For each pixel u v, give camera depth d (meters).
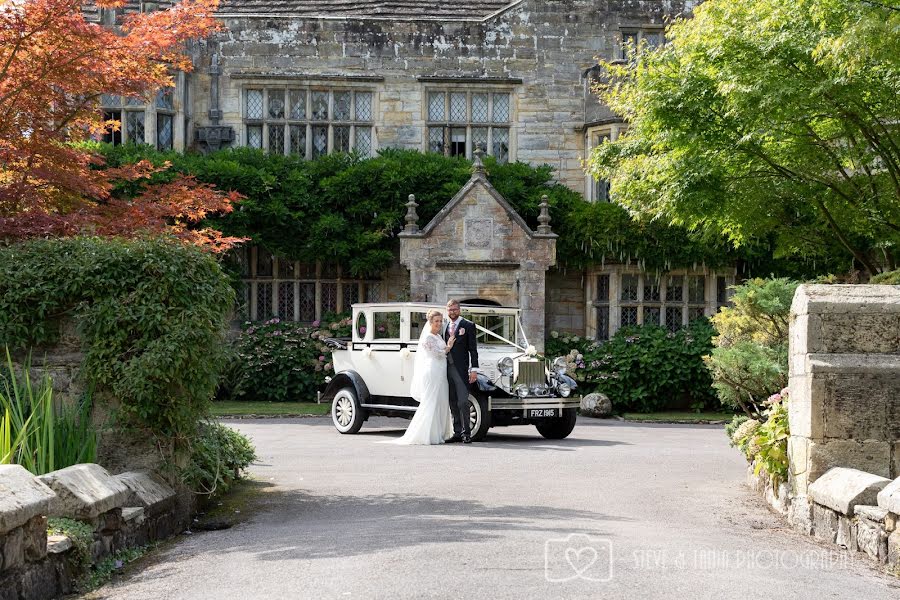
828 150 16.06
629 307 24.70
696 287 24.75
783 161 16.78
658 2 26.14
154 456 7.93
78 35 10.21
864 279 20.61
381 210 24.14
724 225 17.84
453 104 26.05
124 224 10.41
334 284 25.53
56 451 7.32
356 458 12.22
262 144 25.58
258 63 25.59
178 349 7.82
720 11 15.40
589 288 25.03
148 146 23.72
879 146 15.59
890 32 10.91
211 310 8.22
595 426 19.41
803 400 7.78
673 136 16.41
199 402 8.19
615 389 23.02
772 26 14.53
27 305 7.93
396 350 16.00
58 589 5.77
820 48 11.80
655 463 11.84
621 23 26.06
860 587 5.69
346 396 16.56
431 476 10.38
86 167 11.23
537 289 23.39
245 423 19.03
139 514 7.05
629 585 5.44
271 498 9.15
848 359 7.56
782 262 24.48
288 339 23.89
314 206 23.94
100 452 7.92
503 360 15.41
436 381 14.50
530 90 26.02
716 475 10.93
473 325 14.66
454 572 5.66
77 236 8.70
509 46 26.02
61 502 6.28
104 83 10.59
